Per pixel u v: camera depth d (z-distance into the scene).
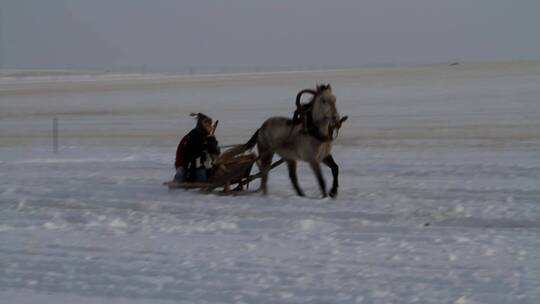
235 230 20.92
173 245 19.02
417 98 87.19
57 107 92.00
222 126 62.81
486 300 13.77
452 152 41.34
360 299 14.00
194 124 66.06
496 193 27.14
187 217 23.12
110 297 14.67
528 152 40.31
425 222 21.78
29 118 77.38
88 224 22.27
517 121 58.03
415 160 37.88
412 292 14.38
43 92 125.81
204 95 106.81
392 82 123.56
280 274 15.91
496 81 112.00
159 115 76.50
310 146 26.45
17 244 19.50
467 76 131.62
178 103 93.00
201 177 28.44
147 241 19.59
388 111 72.19
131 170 36.09
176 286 15.23
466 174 32.22
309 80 144.62
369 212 23.25
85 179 32.75
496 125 55.94
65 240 19.92
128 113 80.44
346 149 44.41
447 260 16.86
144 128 63.50
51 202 26.64
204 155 28.48
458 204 24.56
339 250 18.08
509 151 41.03
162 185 30.33
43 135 59.84
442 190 28.02
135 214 23.91
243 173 27.64
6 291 15.25
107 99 104.50
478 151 41.47
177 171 28.61
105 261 17.44
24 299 14.66
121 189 29.55
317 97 26.31
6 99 109.44
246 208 24.50
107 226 21.94
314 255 17.64
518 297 13.88
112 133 59.91
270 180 32.38
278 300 14.09
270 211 23.91
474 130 53.25
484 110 68.81
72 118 76.06
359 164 36.66
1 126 68.88
